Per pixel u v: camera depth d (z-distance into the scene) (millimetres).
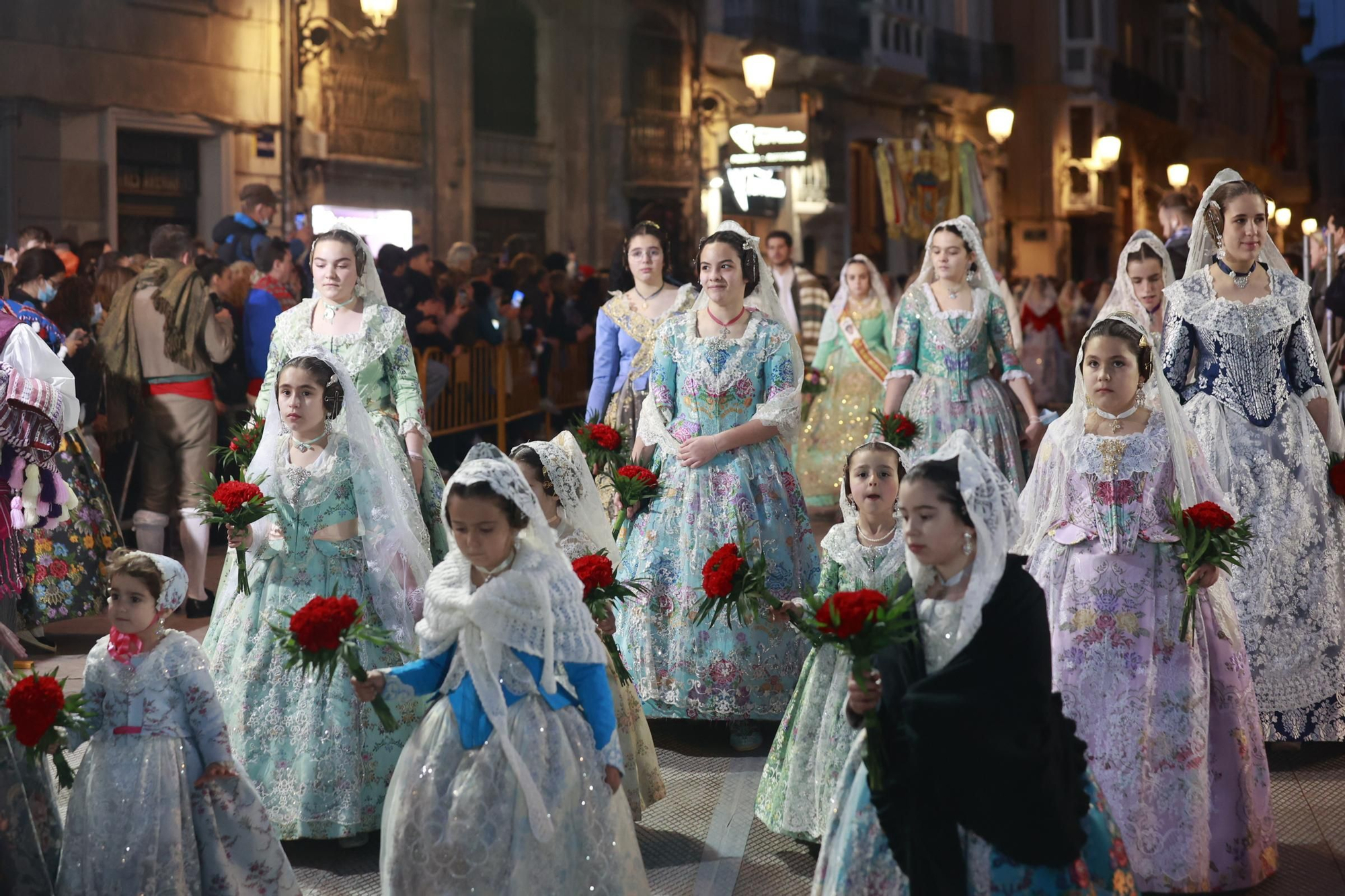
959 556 3238
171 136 14148
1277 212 29266
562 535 4547
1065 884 3092
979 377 6863
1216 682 4305
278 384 4723
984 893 3092
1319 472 5359
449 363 10914
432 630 3568
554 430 13117
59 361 5695
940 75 27875
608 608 4410
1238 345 5348
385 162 16578
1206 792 4168
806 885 4262
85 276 8742
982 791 3049
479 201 18344
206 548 7500
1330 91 61531
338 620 3455
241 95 14609
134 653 3734
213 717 3746
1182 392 5520
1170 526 4309
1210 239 5527
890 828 3102
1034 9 31391
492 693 3455
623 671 4586
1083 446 4426
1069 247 32406
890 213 21875
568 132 19703
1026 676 3074
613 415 6605
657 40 20844
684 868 4391
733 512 5500
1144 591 4273
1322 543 5328
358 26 16141
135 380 7461
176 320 7473
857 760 3307
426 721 3559
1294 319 5355
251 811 3797
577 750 3502
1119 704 4207
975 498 3117
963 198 23125
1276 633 5254
